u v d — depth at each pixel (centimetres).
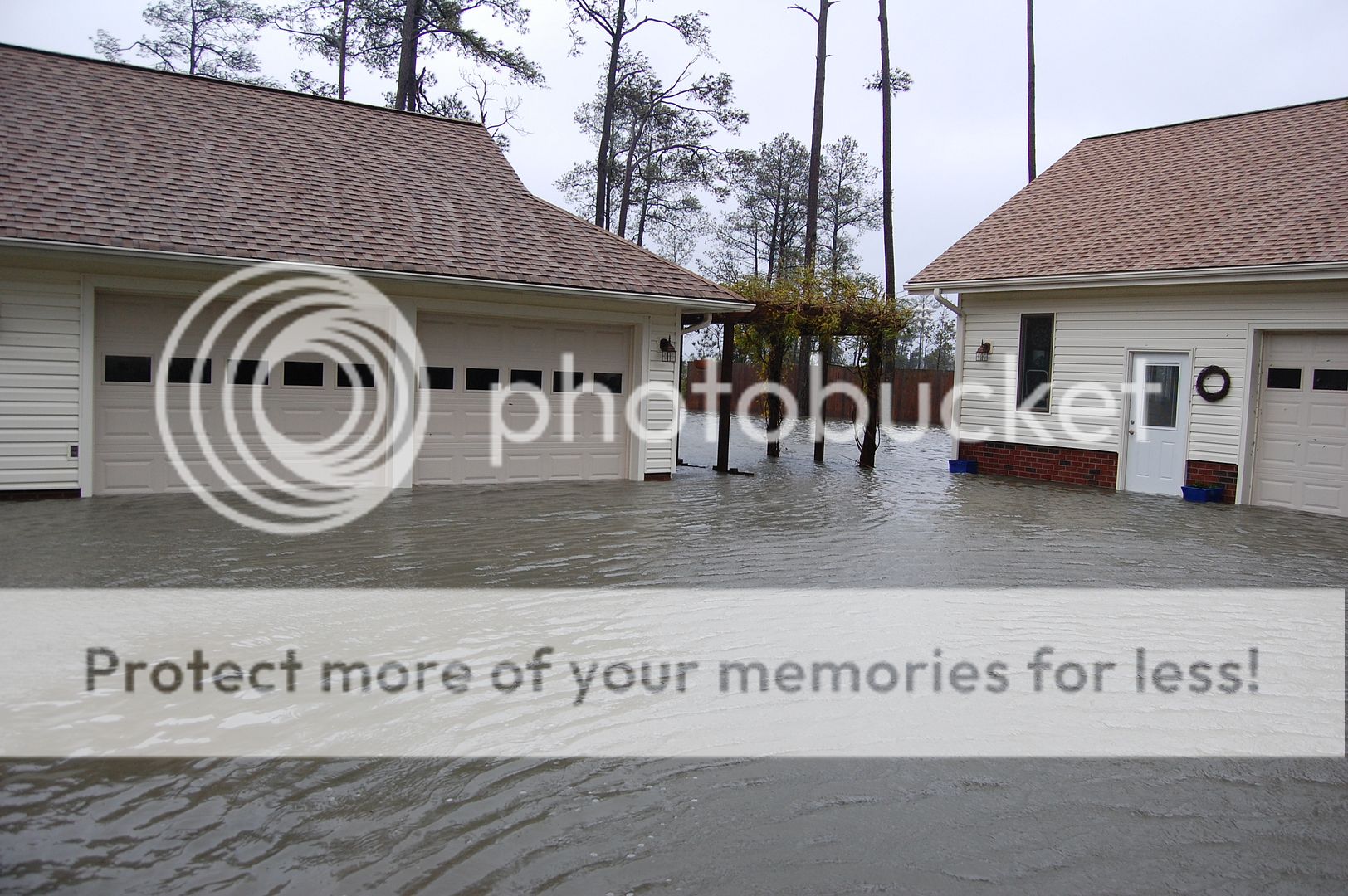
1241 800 381
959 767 407
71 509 957
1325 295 1196
